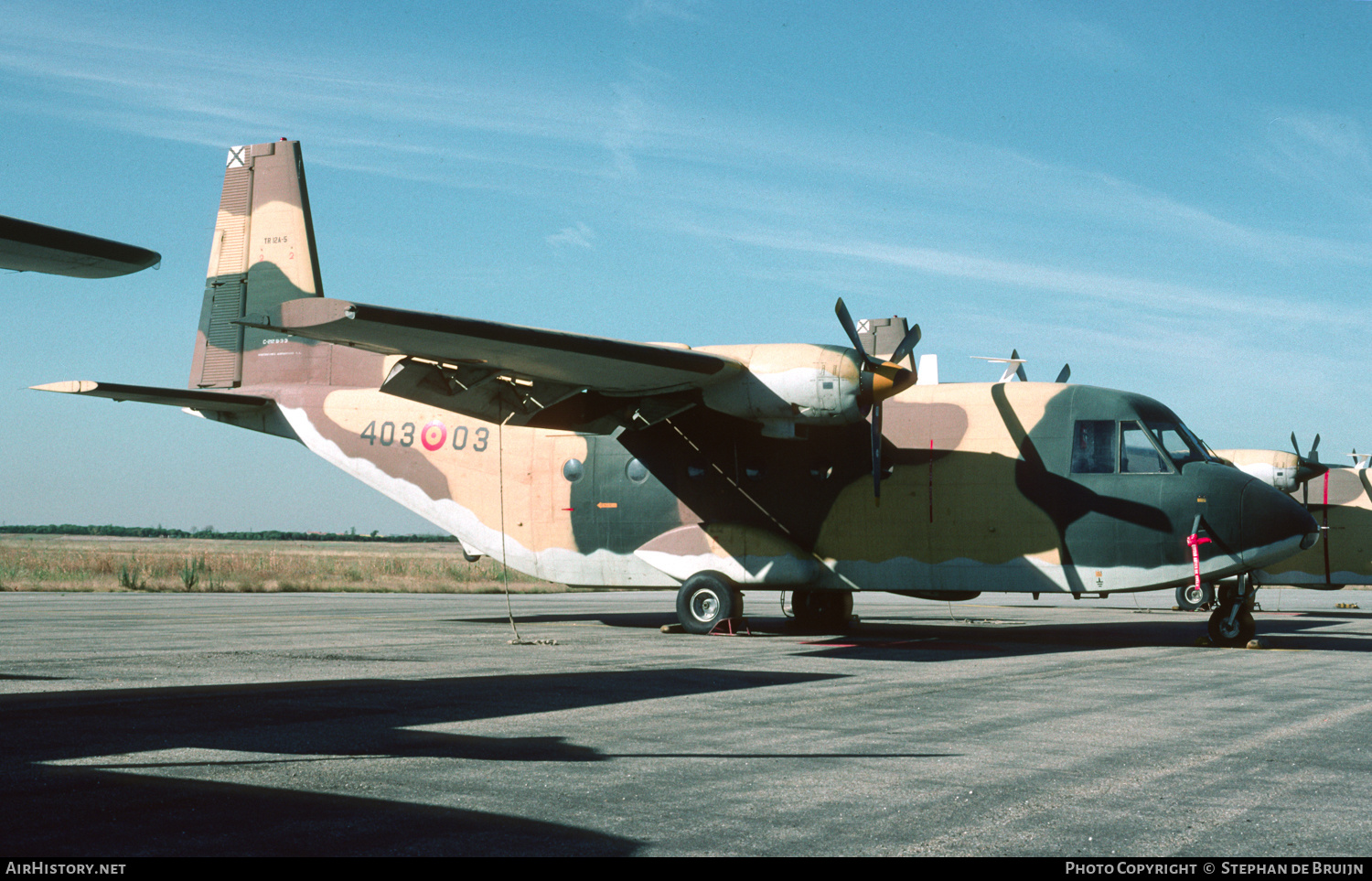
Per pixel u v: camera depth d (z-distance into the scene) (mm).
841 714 7262
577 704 7586
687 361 12055
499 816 4480
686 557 14359
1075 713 7445
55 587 30234
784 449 14180
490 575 44625
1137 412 13258
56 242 3262
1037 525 13328
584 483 15000
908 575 13766
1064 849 4117
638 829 4324
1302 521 12719
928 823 4473
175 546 116625
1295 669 10414
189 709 7129
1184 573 12820
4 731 6250
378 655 10883
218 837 4094
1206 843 4211
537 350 11234
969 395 13930
